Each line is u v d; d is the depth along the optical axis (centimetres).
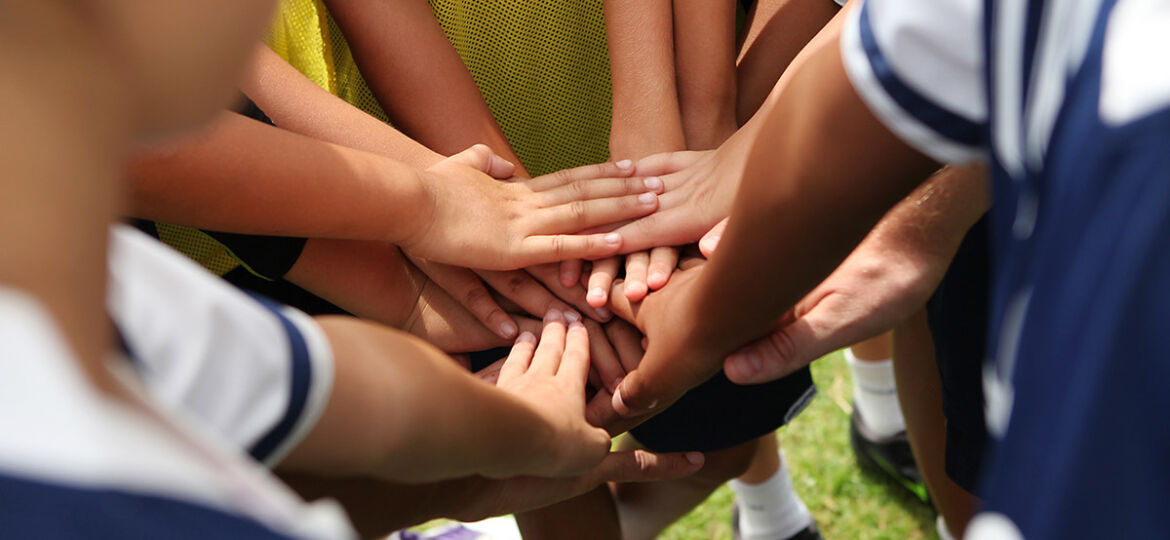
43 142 26
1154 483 32
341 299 100
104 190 28
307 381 45
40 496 25
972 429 100
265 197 83
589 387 102
